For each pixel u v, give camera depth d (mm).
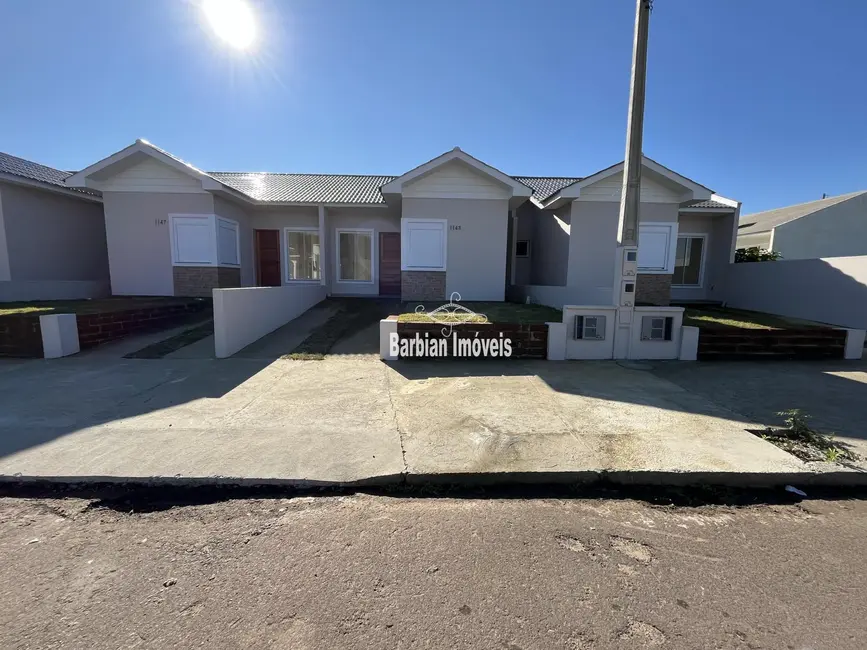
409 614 2012
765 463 3488
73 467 3326
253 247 14203
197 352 7605
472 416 4547
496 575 2289
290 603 2072
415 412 4664
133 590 2146
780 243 17062
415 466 3396
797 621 1999
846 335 7480
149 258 11836
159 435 3982
